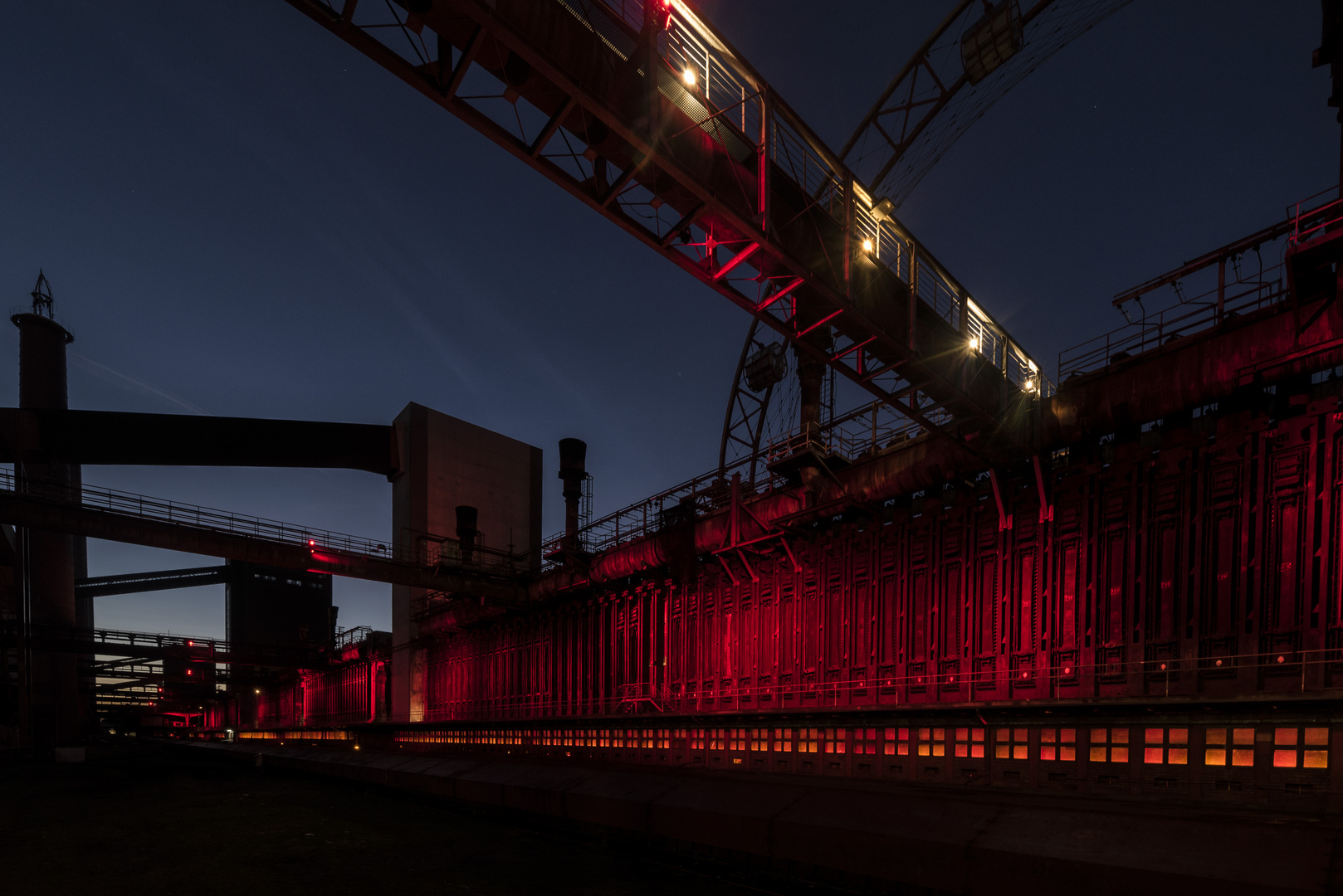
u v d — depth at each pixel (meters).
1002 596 24.16
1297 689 17.39
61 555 84.06
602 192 15.09
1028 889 15.25
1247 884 12.68
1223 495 19.70
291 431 65.69
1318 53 17.64
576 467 52.78
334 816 34.06
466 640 58.94
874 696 27.45
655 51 13.77
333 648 83.31
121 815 34.59
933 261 21.44
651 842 24.66
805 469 29.70
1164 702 18.55
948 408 22.27
